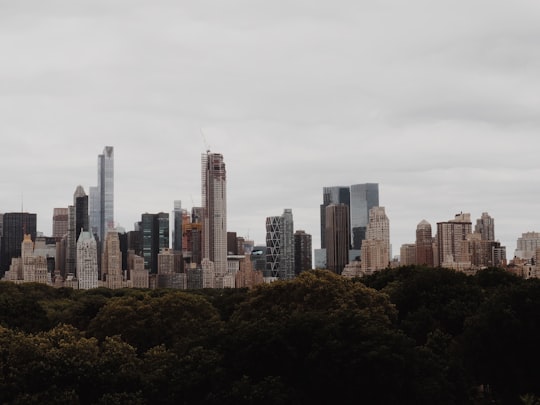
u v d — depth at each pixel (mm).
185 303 118250
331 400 71062
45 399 66125
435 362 76750
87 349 77188
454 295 121500
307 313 80188
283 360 72625
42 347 78125
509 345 86125
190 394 69750
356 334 74562
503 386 86438
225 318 143250
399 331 81750
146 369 79938
